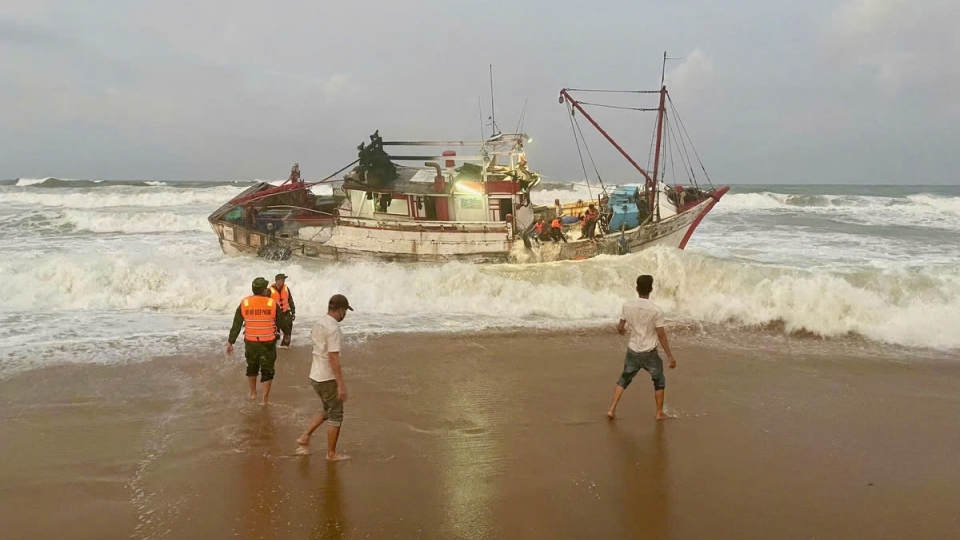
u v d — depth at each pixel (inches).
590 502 216.4
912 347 439.5
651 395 332.2
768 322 493.0
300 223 717.9
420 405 311.9
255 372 315.6
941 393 342.6
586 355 406.3
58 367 360.5
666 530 199.3
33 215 1082.1
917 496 225.6
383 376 357.1
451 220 710.5
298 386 337.1
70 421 285.1
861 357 411.5
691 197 770.8
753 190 3056.1
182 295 522.9
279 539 191.0
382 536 193.0
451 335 449.1
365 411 302.7
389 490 222.8
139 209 1332.4
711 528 201.0
